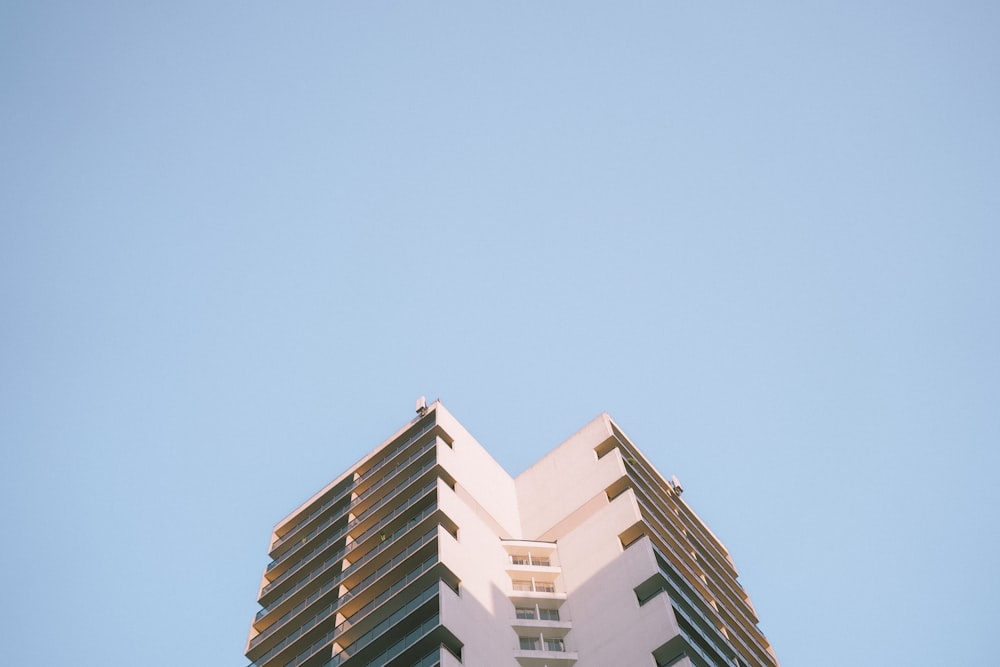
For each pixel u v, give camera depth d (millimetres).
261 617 70625
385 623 59688
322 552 72500
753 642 72875
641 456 84375
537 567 69188
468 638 57562
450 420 81188
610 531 70062
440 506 67062
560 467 81312
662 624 59156
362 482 78438
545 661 60844
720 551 87250
